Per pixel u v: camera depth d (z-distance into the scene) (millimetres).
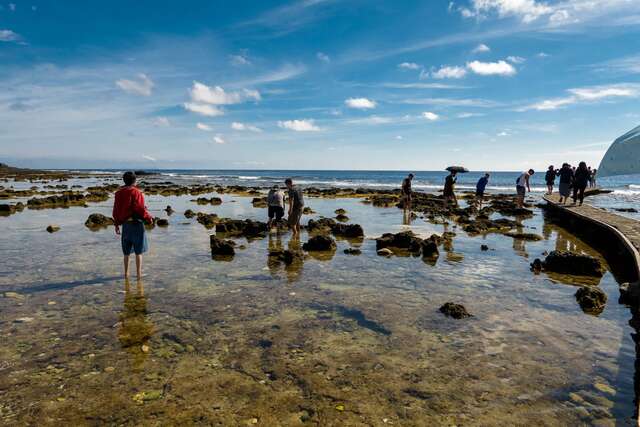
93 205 27016
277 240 14477
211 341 5871
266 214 22469
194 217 20859
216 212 23484
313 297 7910
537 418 4117
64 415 4082
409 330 6355
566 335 6203
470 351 5641
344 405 4332
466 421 4066
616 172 132625
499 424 4023
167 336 6020
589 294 7742
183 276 9328
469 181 96875
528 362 5328
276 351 5586
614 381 4848
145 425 3934
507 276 9672
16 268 9836
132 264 10375
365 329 6379
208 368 5086
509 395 4543
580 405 4352
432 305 7520
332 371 5055
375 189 46281
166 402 4332
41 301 7477
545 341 5984
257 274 9602
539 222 20625
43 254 11469
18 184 56531
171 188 48031
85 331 6160
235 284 8734
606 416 4156
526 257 11812
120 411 4156
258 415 4133
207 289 8344
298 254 11133
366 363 5270
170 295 7910
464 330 6371
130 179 8789
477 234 15969
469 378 4910
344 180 83312
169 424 3955
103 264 10336
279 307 7324
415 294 8172
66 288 8273
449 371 5078
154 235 15227
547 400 4445
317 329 6355
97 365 5121
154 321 6586
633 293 7711
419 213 23594
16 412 4121
